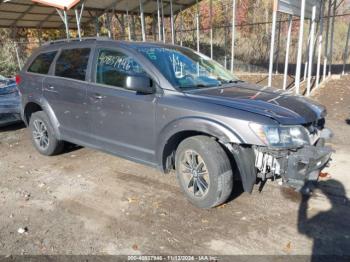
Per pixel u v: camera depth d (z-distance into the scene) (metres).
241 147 3.51
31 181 4.82
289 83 13.12
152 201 4.08
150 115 4.03
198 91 4.01
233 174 3.92
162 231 3.46
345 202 3.93
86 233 3.48
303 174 3.33
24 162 5.61
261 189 4.27
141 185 4.53
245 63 19.83
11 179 4.93
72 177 4.88
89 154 5.82
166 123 3.87
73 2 9.32
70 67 5.12
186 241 3.29
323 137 4.09
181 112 3.74
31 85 5.70
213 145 3.64
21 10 13.77
